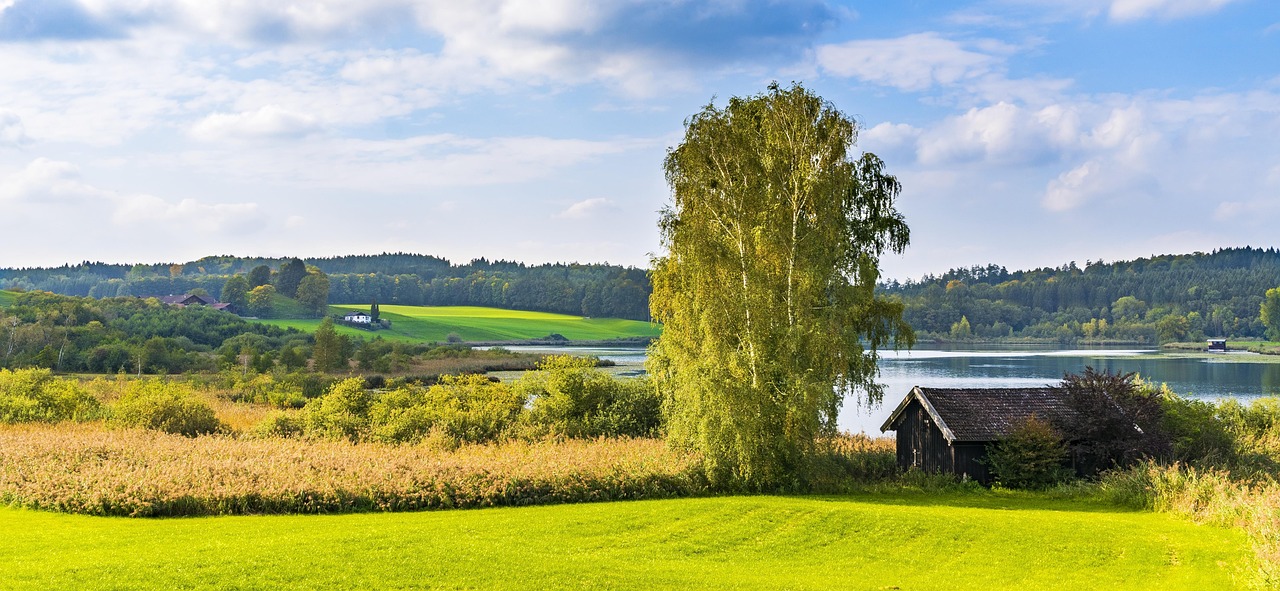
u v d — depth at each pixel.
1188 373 127.88
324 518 29.36
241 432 51.84
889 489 38.94
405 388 63.78
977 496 37.91
